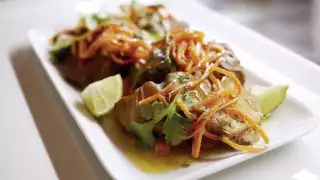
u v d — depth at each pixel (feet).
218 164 0.85
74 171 0.93
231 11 2.10
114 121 1.07
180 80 1.02
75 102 1.14
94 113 1.08
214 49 1.17
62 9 1.83
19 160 0.96
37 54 1.36
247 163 0.91
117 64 1.26
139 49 1.24
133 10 1.51
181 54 1.15
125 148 0.98
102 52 1.28
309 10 2.11
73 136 1.06
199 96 0.99
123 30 1.33
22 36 1.61
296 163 0.91
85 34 1.35
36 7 1.85
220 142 0.96
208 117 0.93
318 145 0.97
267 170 0.89
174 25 1.43
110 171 0.84
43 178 0.91
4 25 1.69
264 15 2.06
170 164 0.92
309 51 1.73
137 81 1.17
